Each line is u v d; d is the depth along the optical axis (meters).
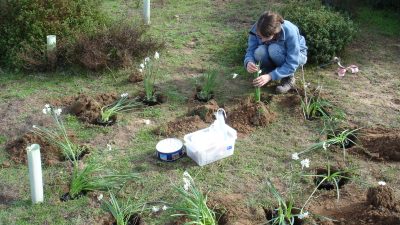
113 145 2.82
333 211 2.36
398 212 2.25
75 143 2.82
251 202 2.41
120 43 3.65
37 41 3.67
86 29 3.77
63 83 3.47
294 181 2.54
